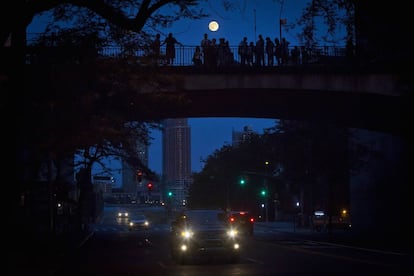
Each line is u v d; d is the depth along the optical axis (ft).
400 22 50.75
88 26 61.21
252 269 66.13
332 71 122.93
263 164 289.94
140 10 44.73
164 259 84.12
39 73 62.23
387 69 117.91
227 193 301.63
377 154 157.79
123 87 78.95
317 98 132.46
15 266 69.92
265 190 254.88
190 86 125.08
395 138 159.02
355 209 188.65
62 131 61.16
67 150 66.28
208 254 72.69
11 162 42.47
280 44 123.85
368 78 121.70
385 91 119.65
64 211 186.70
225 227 75.25
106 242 135.23
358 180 185.57
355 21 49.96
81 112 64.49
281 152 158.40
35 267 71.10
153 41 69.87
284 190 285.64
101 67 71.00
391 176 162.91
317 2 48.88
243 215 157.89
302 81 124.77
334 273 60.49
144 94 88.94
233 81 125.59
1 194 41.42
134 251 103.19
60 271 69.21
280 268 66.64
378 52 59.93
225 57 126.00
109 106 78.23
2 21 40.06
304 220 217.97
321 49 112.06
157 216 409.69
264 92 129.18
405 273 59.88
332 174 151.64
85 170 144.87
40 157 71.56
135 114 94.99
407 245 112.57
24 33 45.34
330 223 151.02
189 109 147.74
